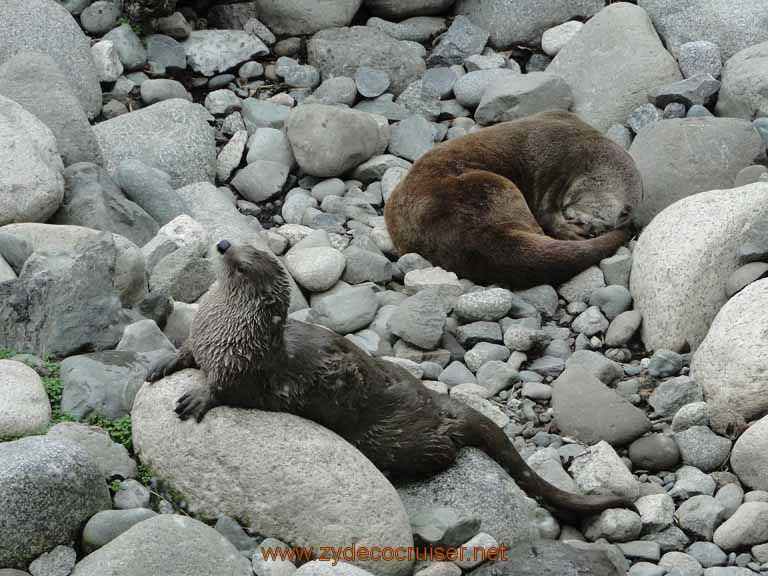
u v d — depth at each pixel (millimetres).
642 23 24375
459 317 18484
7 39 22266
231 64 24859
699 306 17578
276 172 22266
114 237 17281
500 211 19750
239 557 12047
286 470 12508
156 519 11906
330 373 13062
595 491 14516
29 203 18172
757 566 13453
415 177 20469
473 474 13672
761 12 24281
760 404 15484
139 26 24500
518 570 12508
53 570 11711
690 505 14352
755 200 18219
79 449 12344
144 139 21750
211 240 19594
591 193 20922
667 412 16125
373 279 19453
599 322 18281
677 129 21109
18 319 15648
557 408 16109
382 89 24734
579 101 24047
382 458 13523
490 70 24859
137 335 15570
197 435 12742
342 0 26078
